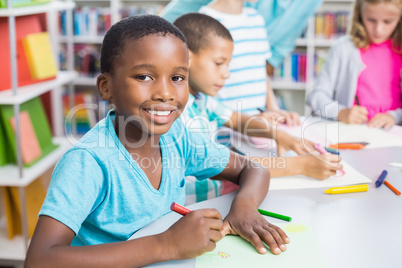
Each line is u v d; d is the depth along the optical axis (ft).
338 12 11.70
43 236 2.40
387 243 2.64
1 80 6.59
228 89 6.18
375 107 6.67
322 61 11.84
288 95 12.76
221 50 4.42
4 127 6.61
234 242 2.71
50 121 8.43
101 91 2.89
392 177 3.70
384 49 6.66
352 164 4.03
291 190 3.45
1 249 6.51
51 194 2.54
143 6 12.58
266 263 2.47
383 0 6.09
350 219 2.95
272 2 6.90
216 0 6.24
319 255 2.51
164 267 2.42
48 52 7.36
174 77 2.71
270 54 6.65
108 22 12.10
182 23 4.44
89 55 12.21
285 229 2.81
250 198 3.10
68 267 2.31
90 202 2.64
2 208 7.39
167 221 2.95
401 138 4.78
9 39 6.61
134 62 2.62
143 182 2.91
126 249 2.40
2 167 6.61
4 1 6.06
